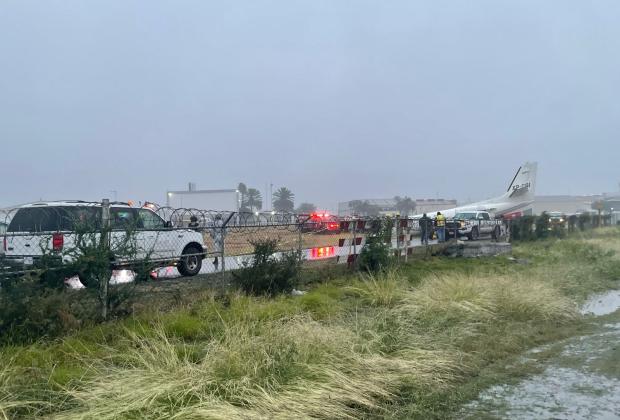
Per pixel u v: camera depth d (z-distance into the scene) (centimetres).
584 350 739
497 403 534
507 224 2459
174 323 726
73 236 812
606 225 4412
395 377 564
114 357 600
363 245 1295
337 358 586
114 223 816
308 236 1300
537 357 703
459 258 1706
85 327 691
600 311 1052
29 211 1007
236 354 557
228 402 468
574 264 1633
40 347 611
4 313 615
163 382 493
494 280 1126
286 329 664
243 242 1149
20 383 501
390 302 988
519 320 921
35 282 665
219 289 964
